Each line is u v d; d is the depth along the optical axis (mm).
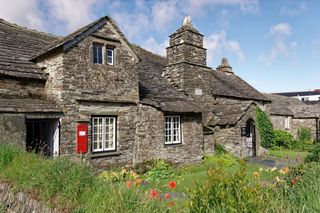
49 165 5320
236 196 3598
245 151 17984
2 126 8664
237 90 22719
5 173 5695
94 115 11438
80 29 11305
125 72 12539
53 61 10906
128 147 12500
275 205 3605
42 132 11148
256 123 19734
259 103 24375
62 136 10391
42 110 9750
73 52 10805
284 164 15195
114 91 12070
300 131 29938
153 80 15969
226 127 17516
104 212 4105
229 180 3840
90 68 11289
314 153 10211
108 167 11742
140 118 12938
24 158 6234
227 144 17375
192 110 14289
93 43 11531
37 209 4543
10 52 11477
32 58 11500
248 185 3807
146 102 12984
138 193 4598
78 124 10859
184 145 14328
